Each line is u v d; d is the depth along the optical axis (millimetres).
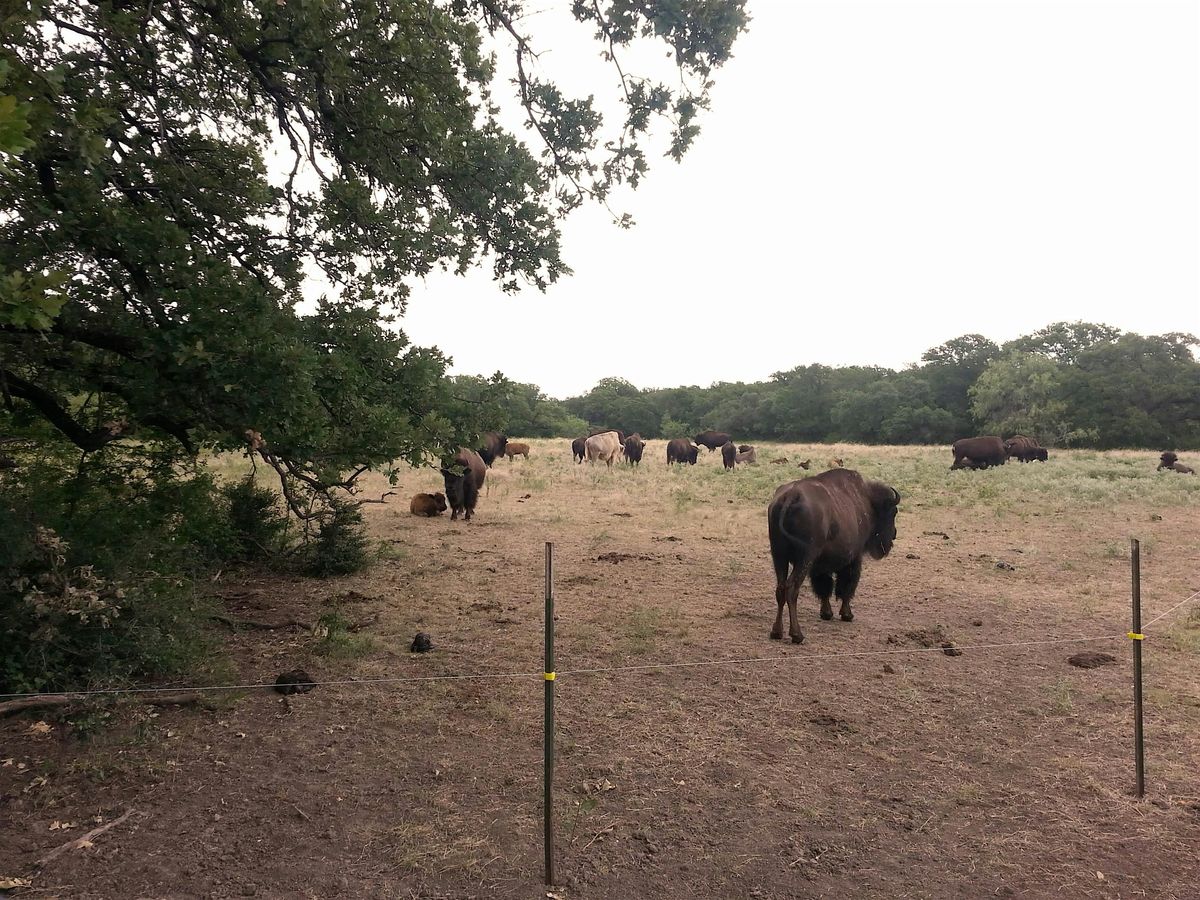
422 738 4719
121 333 5195
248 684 5562
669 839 3598
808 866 3383
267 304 5133
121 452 8008
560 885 3221
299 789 4039
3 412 6930
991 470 25969
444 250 6949
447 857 3414
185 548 7461
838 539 7125
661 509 16172
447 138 6664
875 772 4324
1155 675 5949
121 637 5250
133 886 3150
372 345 6129
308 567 9383
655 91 6766
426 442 6078
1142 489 19359
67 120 4160
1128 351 60219
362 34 6027
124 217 4836
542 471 24766
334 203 6375
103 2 5383
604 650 6543
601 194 7352
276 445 5684
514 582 9203
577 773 4270
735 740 4738
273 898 3096
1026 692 5613
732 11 6312
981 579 9648
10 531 4785
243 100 6891
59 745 4426
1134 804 3949
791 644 6805
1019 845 3559
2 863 3270
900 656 6477
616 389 123062
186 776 4148
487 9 6809
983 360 81500
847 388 92062
